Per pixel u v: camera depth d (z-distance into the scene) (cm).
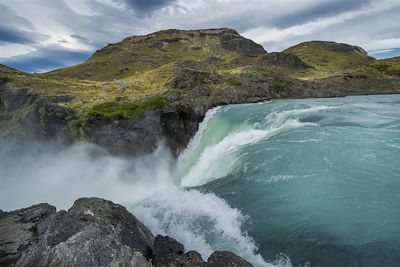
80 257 988
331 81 7781
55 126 3656
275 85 6122
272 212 1645
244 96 5238
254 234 1517
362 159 2044
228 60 12069
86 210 1470
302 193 1748
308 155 2205
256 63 11481
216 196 1997
